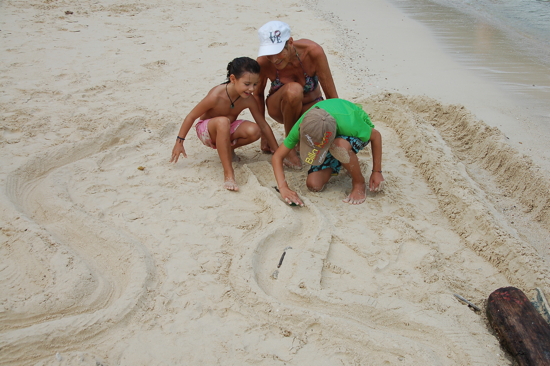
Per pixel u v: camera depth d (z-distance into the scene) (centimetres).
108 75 609
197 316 258
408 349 238
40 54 673
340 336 248
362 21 967
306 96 426
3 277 281
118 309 255
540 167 402
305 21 933
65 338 240
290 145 365
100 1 1006
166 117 495
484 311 274
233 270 289
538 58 727
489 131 470
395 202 373
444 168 402
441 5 1120
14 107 502
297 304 272
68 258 291
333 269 298
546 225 359
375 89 599
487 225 331
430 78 647
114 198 361
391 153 456
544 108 544
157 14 930
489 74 661
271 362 233
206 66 651
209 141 402
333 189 392
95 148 436
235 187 377
